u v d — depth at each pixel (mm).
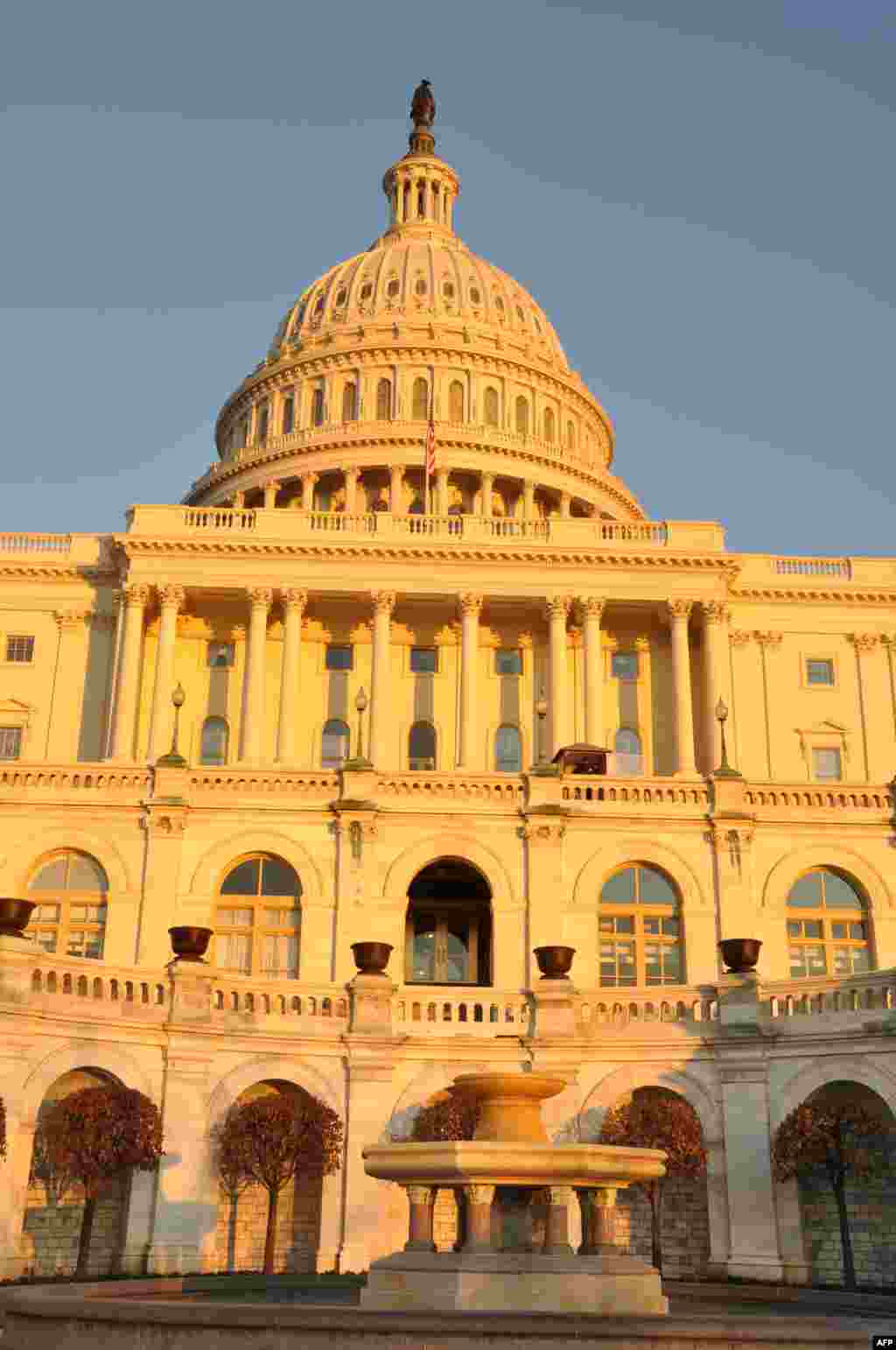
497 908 36844
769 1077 28344
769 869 37906
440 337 97938
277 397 98438
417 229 115062
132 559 64562
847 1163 26047
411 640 67000
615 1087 29141
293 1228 28406
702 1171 27500
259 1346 15859
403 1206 28531
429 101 122375
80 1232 26172
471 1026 30000
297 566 65000
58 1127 25234
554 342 107625
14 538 67688
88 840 37219
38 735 63844
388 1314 16156
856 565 68250
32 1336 16953
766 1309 21203
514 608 66625
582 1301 17984
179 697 39969
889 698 65750
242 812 37562
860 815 38406
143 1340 16188
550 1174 18750
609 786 38344
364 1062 29078
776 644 66375
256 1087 29453
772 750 64750
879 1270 26734
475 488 89688
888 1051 27391
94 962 27703
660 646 67188
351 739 64875
